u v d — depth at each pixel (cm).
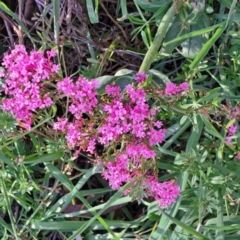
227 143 39
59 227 41
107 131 32
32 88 33
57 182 41
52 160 41
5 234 41
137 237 42
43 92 33
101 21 46
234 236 42
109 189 43
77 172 46
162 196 34
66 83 32
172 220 37
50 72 33
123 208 46
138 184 33
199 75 41
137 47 45
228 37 42
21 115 34
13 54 34
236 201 42
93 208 40
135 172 33
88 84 32
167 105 34
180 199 40
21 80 33
